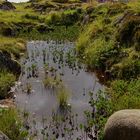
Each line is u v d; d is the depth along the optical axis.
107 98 18.22
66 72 24.78
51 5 76.94
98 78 23.02
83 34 37.47
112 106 15.41
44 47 36.84
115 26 30.11
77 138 13.66
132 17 27.14
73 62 27.38
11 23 51.41
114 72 22.20
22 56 30.53
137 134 11.24
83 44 31.84
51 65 27.09
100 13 39.97
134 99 15.29
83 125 15.09
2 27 44.12
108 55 25.00
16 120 14.30
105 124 12.83
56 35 45.31
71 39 41.88
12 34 44.44
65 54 31.75
